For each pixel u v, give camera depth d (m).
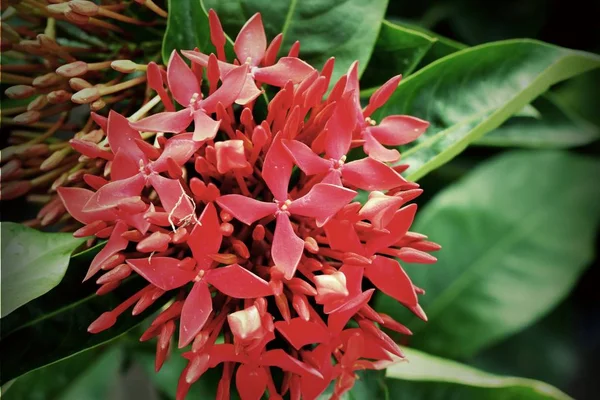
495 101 0.28
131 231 0.23
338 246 0.24
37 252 0.25
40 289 0.24
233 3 0.27
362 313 0.25
